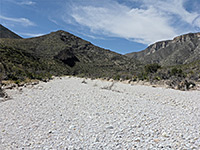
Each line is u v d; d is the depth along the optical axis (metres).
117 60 114.75
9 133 6.46
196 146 5.20
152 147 5.25
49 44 104.00
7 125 7.23
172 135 6.04
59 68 75.12
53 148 5.34
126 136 6.05
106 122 7.45
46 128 6.89
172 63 131.62
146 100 12.55
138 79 30.50
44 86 20.59
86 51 121.00
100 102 11.52
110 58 117.19
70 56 94.88
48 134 6.34
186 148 5.13
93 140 5.82
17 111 9.29
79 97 13.40
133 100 12.28
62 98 12.92
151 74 31.89
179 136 5.94
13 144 5.64
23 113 8.92
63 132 6.49
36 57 71.31
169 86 22.14
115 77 39.00
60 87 20.33
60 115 8.58
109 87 20.80
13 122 7.57
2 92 13.72
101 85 24.50
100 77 50.38
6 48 55.03
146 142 5.57
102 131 6.54
